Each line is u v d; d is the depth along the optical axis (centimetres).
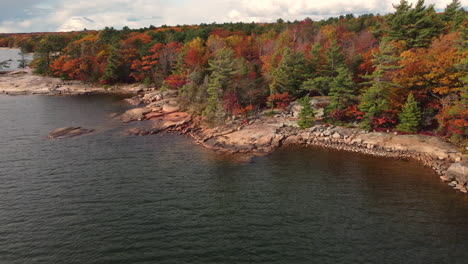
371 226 2980
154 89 12069
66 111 8338
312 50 7569
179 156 5078
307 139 5766
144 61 12425
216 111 6950
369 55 7256
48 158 4816
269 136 5778
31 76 13388
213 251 2611
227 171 4447
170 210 3297
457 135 4859
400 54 6178
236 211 3288
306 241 2748
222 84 7325
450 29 7319
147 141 5881
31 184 3872
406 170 4338
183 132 6494
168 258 2519
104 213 3209
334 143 5519
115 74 12712
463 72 4838
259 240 2766
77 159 4812
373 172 4309
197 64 9588
